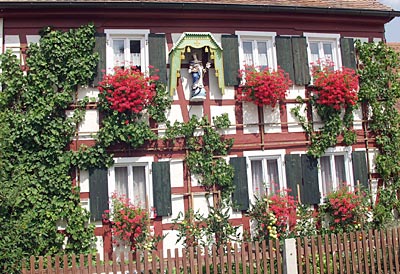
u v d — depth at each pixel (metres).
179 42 11.45
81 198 11.02
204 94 11.64
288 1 12.83
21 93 10.86
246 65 12.18
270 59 12.60
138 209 10.96
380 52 13.34
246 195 11.89
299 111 12.54
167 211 11.40
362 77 13.14
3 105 10.76
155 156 11.57
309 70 12.76
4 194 10.04
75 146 11.11
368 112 13.15
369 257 8.77
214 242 11.15
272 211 11.40
